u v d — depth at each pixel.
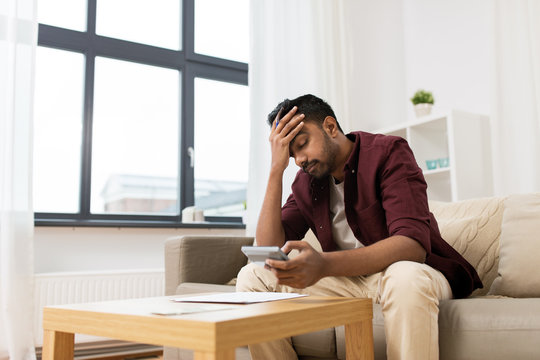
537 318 0.99
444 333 1.09
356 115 3.71
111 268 2.88
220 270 2.10
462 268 1.28
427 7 3.79
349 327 1.04
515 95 2.98
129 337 0.83
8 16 2.49
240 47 3.68
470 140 3.05
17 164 2.43
